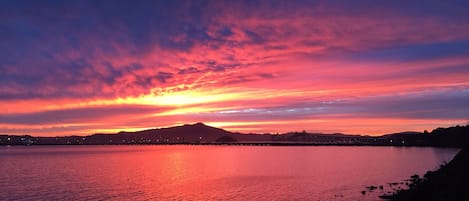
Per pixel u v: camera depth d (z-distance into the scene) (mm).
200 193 77188
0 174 120188
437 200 46469
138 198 71812
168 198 71688
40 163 178500
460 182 47500
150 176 113375
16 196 74312
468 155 56531
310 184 87438
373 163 156000
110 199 70688
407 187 72125
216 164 166625
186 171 130875
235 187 85250
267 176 108812
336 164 153750
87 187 87062
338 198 65750
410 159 177875
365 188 75938
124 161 195625
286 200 67062
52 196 74062
